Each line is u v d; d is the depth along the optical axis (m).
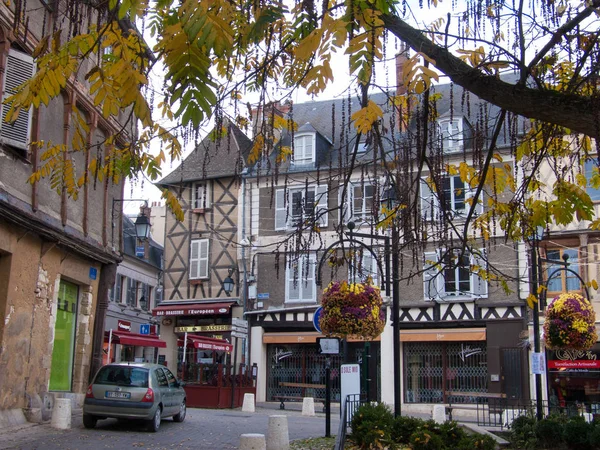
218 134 5.80
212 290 29.11
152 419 12.77
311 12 4.56
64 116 13.82
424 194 15.47
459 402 24.36
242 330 23.66
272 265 27.89
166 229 30.53
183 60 3.64
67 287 15.09
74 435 11.71
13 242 12.16
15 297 12.28
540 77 6.64
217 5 3.74
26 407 12.67
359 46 4.06
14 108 4.46
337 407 25.11
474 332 24.06
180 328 29.58
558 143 7.62
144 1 4.32
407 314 25.12
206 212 29.66
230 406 22.12
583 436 10.82
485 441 9.70
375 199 7.09
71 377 15.28
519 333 23.47
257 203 28.50
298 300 27.19
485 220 7.94
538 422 11.55
